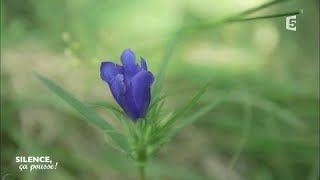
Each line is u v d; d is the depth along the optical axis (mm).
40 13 837
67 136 626
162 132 460
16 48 739
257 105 633
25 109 639
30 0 841
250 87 672
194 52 793
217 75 714
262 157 628
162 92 639
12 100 643
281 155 624
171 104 671
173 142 642
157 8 921
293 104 662
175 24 900
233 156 631
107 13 897
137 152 460
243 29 829
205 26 598
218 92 676
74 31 796
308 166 618
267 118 645
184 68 725
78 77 688
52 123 633
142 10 915
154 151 462
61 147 620
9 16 815
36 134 626
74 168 599
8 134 611
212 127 655
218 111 666
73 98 461
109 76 452
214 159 630
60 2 862
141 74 442
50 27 817
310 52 769
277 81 703
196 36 819
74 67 687
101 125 460
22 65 703
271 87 677
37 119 635
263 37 811
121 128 638
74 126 635
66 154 604
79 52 652
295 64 760
